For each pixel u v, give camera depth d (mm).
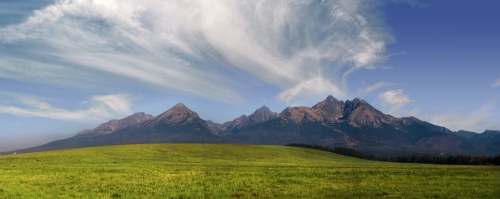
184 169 51125
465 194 27641
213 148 114625
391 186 32188
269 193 27406
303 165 71688
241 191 28406
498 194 27688
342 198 25578
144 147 105938
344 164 83875
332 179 38406
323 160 111875
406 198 25797
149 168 51750
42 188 29156
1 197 24906
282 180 35750
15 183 31844
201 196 25719
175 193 26891
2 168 49094
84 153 85625
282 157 108875
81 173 42000
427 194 27531
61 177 37312
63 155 80000
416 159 148250
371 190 29516
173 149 105000
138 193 26906
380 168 62625
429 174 46125
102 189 28422
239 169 52781
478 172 50250
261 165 66875
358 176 42406
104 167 52906
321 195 26844
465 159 117625
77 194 25984
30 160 67562
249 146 132750
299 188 30359
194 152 101875
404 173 47719
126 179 35938
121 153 88875
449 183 35000
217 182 33875
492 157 111625
